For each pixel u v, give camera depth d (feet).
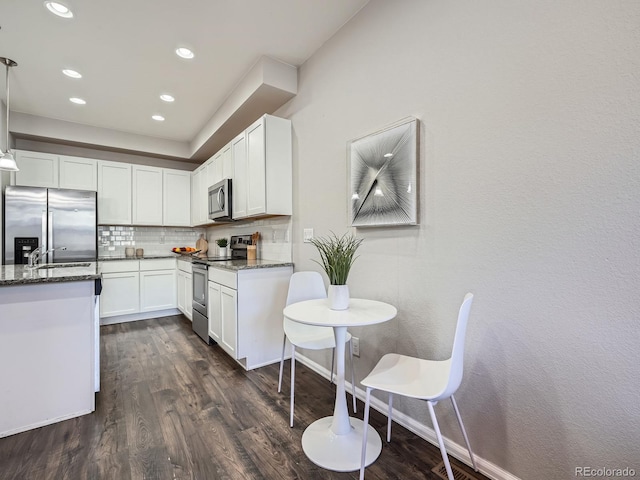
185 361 9.11
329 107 7.87
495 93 4.54
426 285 5.56
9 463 4.91
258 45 8.08
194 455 5.11
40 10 6.64
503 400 4.47
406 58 5.90
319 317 4.97
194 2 6.53
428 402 3.99
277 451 5.22
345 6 6.80
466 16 4.91
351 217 6.97
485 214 4.67
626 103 3.40
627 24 3.39
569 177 3.82
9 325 5.70
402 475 4.71
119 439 5.52
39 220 11.58
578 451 3.77
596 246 3.62
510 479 4.39
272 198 9.08
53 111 11.76
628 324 3.40
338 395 5.56
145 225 15.10
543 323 4.06
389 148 6.05
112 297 13.14
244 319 8.50
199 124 13.25
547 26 4.00
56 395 6.07
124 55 8.34
